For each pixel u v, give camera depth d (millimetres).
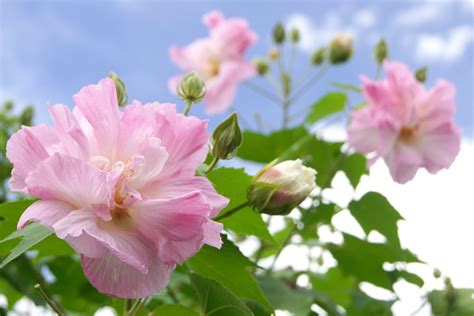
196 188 471
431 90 826
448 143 818
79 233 442
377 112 806
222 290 526
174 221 456
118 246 452
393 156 811
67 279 801
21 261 769
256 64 1194
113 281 459
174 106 479
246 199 565
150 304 682
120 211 465
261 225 574
